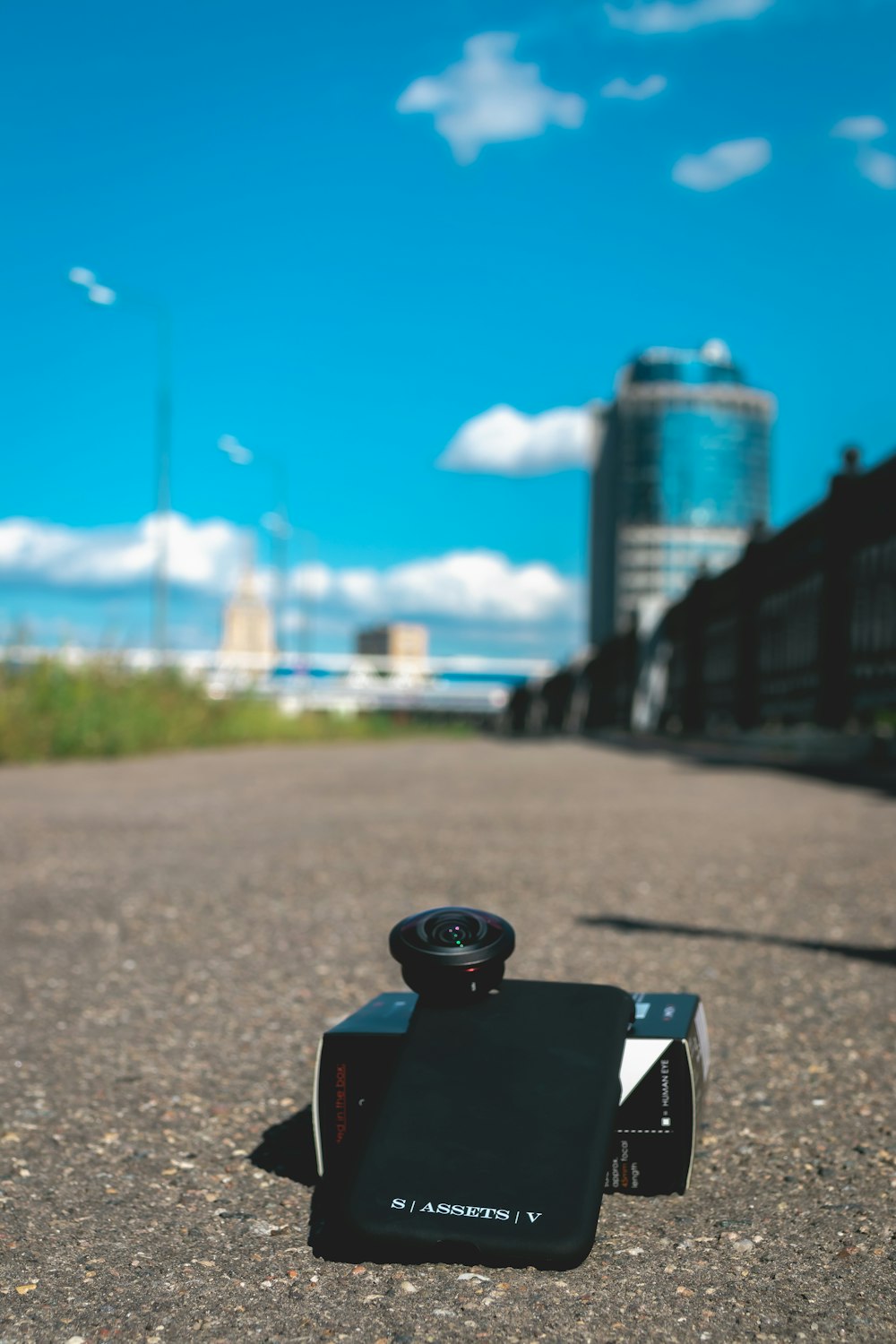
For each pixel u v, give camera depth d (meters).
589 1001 0.49
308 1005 0.74
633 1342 0.40
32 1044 0.67
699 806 2.02
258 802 2.24
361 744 6.64
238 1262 0.44
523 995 0.49
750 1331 0.40
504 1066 0.46
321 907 1.07
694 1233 0.46
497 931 0.49
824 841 1.48
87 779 2.99
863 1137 0.54
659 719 5.70
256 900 1.11
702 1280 0.43
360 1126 0.49
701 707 4.66
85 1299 0.42
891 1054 0.64
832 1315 0.41
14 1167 0.52
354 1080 0.49
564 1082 0.46
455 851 1.45
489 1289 0.42
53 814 2.00
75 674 4.30
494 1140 0.44
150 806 2.16
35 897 1.13
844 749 2.83
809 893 1.11
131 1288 0.43
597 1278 0.43
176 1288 0.43
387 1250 0.43
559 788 2.53
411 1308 0.41
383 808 2.08
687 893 1.12
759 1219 0.47
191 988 0.78
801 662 3.23
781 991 0.76
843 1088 0.60
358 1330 0.40
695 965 0.83
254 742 5.93
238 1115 0.58
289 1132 0.56
